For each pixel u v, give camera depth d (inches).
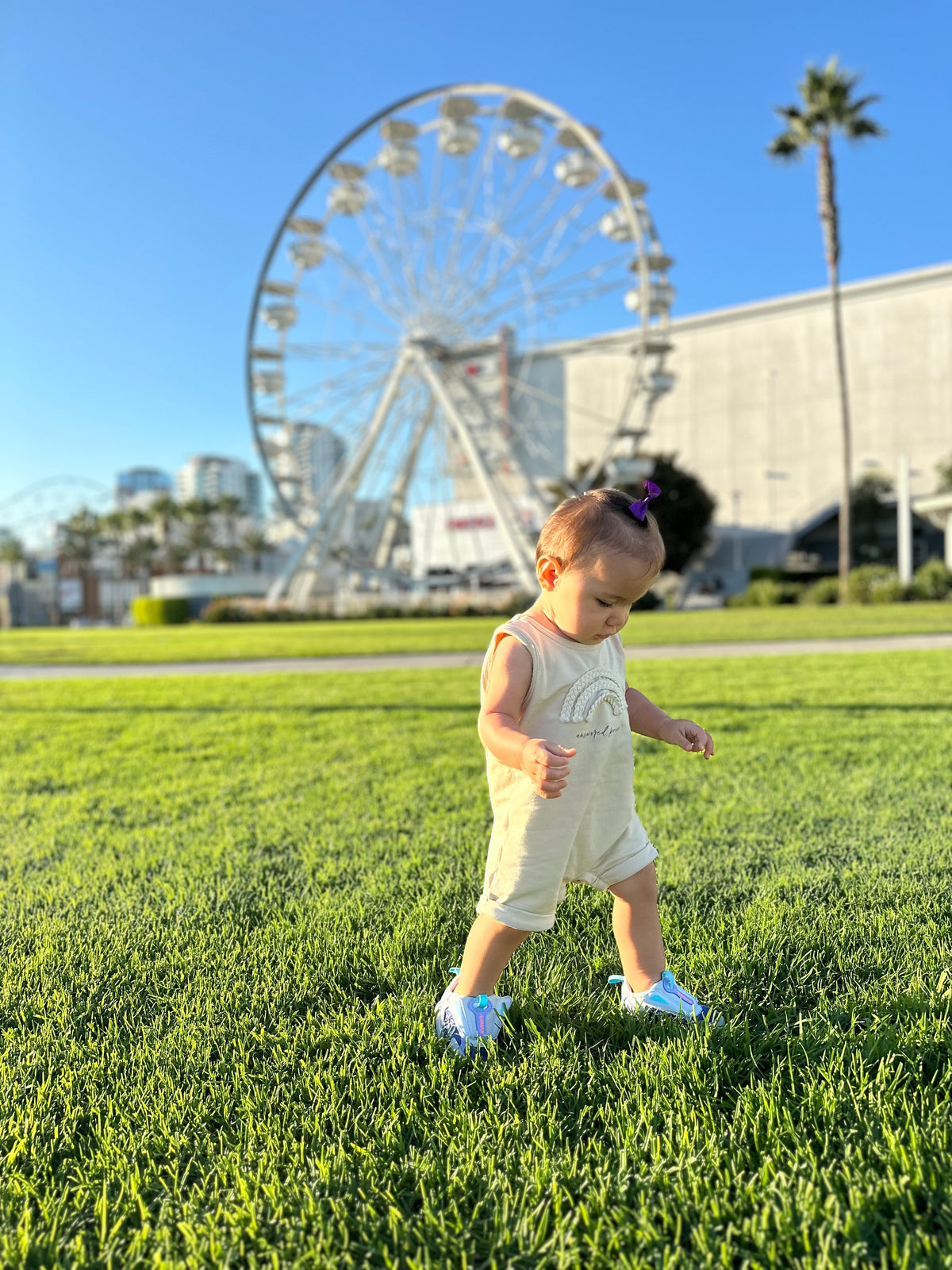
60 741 235.9
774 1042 66.7
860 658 415.5
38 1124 59.1
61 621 3348.9
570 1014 73.6
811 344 2257.6
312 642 767.7
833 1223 46.0
